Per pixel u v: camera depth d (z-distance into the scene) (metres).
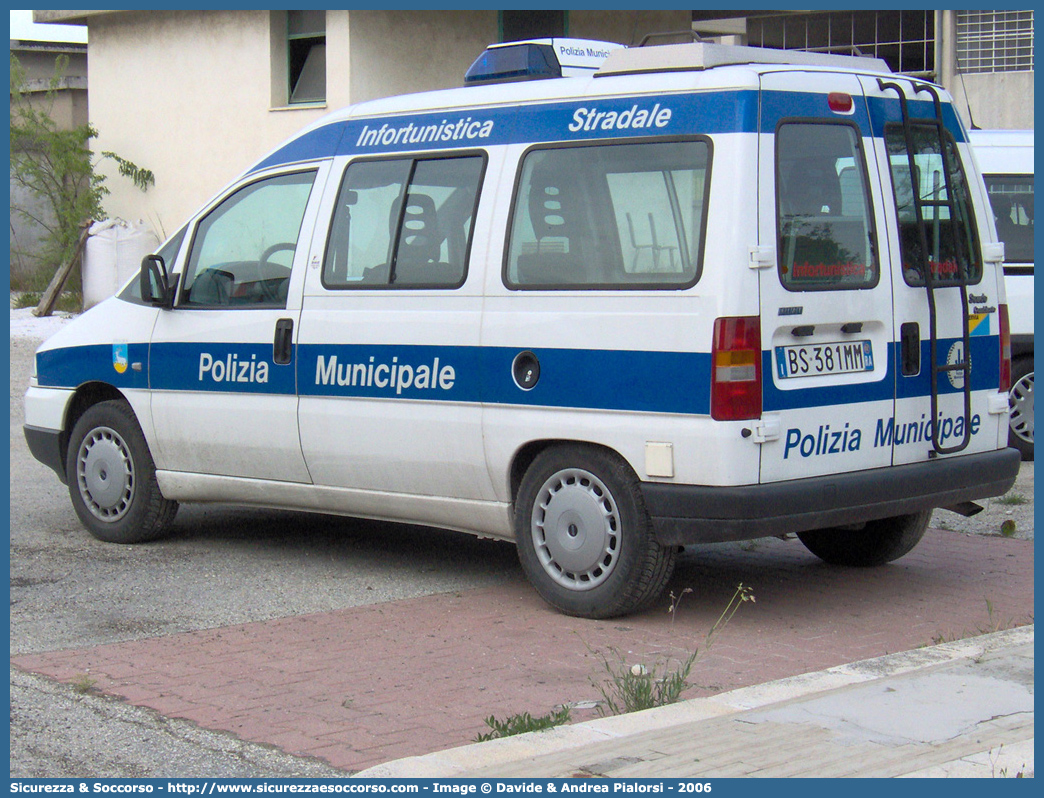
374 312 7.01
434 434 6.77
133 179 21.05
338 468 7.23
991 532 8.41
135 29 20.70
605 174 6.29
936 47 17.50
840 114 6.32
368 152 7.26
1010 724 4.53
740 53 6.34
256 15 19.17
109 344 8.20
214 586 7.14
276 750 4.64
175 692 5.31
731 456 5.82
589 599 6.32
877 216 6.42
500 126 6.74
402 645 5.98
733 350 5.81
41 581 7.25
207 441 7.77
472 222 6.71
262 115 19.30
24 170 22.19
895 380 6.45
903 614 6.49
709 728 4.53
